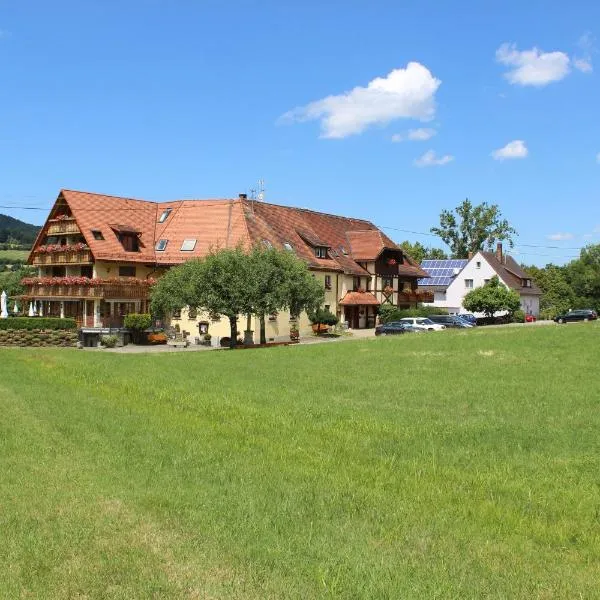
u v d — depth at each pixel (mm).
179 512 8930
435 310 78375
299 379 24844
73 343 55156
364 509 9422
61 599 6332
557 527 8984
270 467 11836
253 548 7641
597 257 115875
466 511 9523
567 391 20625
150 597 6367
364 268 76938
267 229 65250
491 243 111438
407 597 6480
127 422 15992
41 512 8852
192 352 40500
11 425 15289
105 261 58094
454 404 18969
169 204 67875
